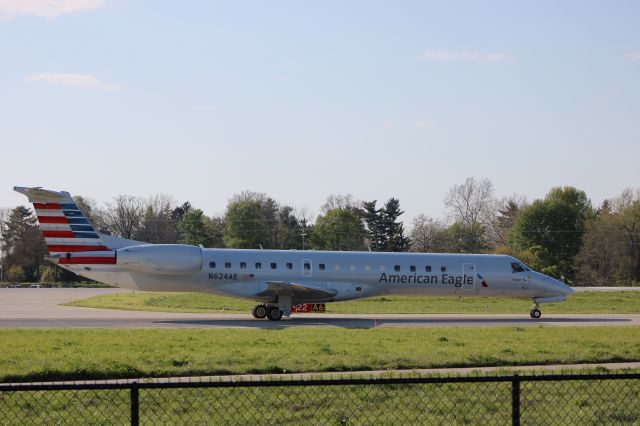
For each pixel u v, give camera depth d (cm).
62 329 3512
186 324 4088
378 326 4103
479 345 2984
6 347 2781
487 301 6600
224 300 6266
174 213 14288
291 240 13012
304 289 4400
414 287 4794
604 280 11481
